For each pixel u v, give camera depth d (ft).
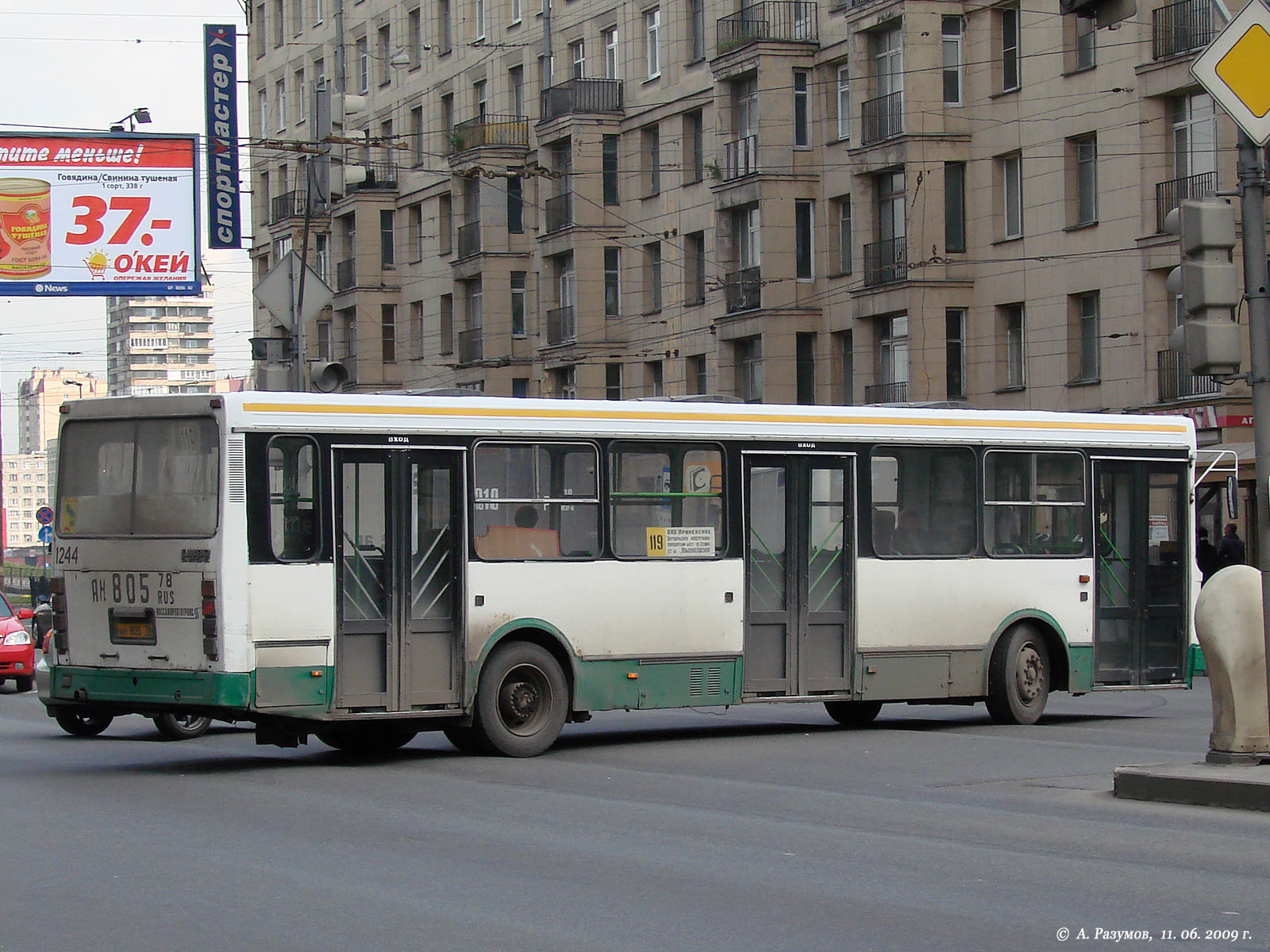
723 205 161.17
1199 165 122.31
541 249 186.91
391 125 224.33
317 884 31.91
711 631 58.23
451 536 53.57
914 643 62.49
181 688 49.96
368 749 57.98
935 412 63.72
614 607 56.44
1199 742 58.95
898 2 140.56
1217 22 119.14
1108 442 67.67
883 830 38.63
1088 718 69.72
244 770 51.13
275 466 50.47
